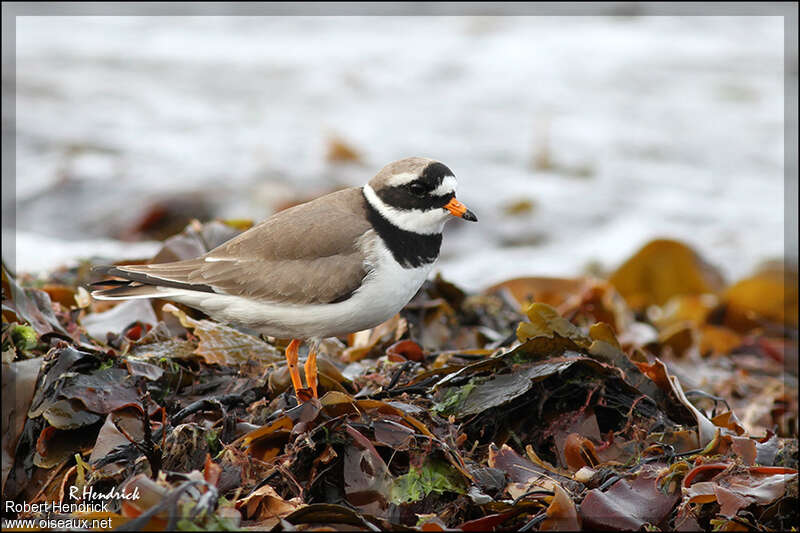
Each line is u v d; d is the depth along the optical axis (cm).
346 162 2366
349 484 601
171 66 3141
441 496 604
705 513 600
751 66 2942
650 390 713
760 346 1311
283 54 3256
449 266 1819
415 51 3225
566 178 2289
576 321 1196
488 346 955
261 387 741
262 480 611
